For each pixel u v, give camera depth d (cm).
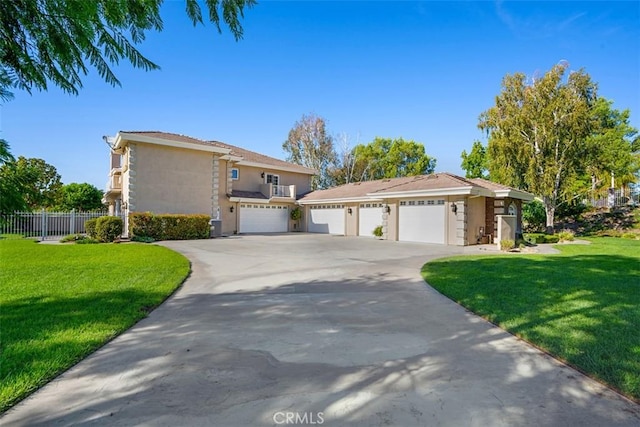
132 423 244
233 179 2653
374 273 893
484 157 4331
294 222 2925
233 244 1639
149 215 1761
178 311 543
